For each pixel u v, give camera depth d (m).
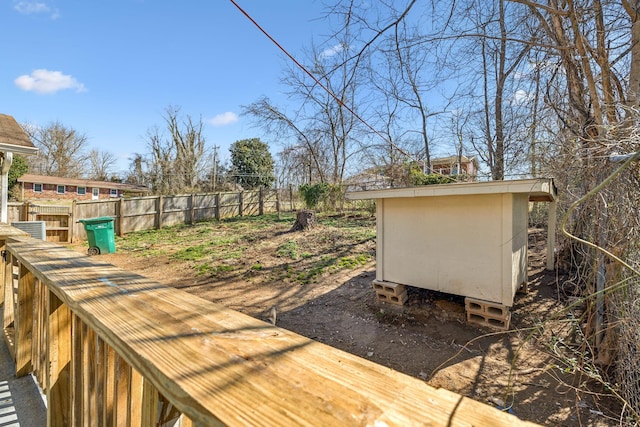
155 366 0.57
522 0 2.97
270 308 3.87
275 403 0.47
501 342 2.73
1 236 2.49
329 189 11.55
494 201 2.90
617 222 1.75
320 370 0.54
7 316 2.17
